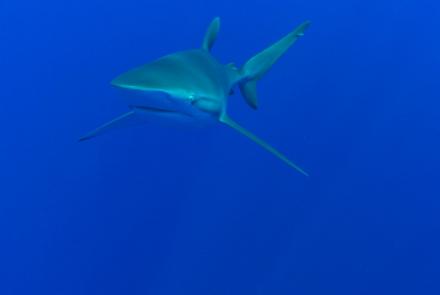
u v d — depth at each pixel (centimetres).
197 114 383
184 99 362
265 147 408
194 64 412
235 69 532
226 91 472
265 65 560
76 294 1017
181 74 377
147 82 350
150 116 371
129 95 350
